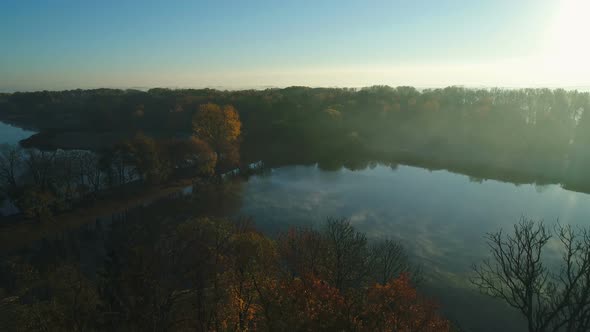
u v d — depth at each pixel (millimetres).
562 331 19469
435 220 65312
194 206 71000
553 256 49219
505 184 88812
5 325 26266
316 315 21125
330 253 33656
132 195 75438
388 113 161125
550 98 142375
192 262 27922
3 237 55469
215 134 100375
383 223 63781
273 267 36000
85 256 49562
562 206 72812
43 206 60531
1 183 72750
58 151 105000
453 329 34594
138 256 24438
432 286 43656
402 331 24062
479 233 59719
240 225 55406
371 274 35312
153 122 166125
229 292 27875
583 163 103750
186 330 23609
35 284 37219
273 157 117312
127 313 21500
